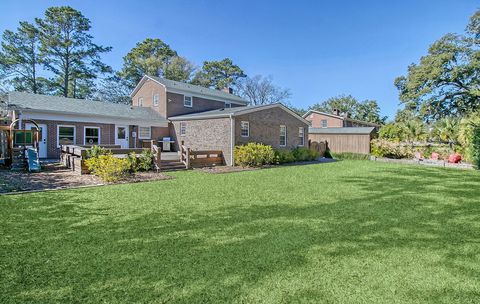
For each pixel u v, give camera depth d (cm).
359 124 4072
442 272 305
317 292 263
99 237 402
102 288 268
